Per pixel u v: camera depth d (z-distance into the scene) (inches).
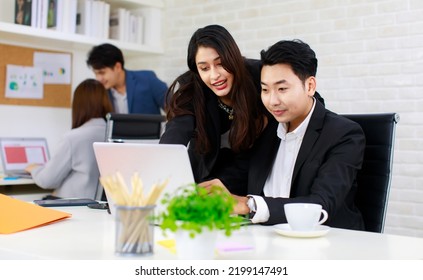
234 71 78.0
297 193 73.4
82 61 170.9
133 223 46.9
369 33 136.0
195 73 84.7
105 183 47.2
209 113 84.7
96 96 133.9
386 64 133.5
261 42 155.0
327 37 142.8
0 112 152.5
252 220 62.8
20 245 52.2
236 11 159.9
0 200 69.7
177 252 45.4
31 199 139.8
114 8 174.2
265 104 71.8
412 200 130.2
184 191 45.6
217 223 43.4
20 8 149.0
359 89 137.8
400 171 131.9
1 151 147.0
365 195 78.8
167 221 43.2
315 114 74.5
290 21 149.3
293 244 53.5
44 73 161.5
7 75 153.6
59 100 165.2
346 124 72.9
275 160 78.7
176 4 174.2
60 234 58.3
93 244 52.9
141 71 163.8
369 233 60.6
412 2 129.4
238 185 86.5
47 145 159.9
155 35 176.1
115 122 120.3
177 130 83.9
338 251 50.3
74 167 132.6
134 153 62.4
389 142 78.3
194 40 80.4
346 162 69.9
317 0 144.3
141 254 47.1
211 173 87.8
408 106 130.3
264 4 154.2
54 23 150.1
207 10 166.6
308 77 71.5
